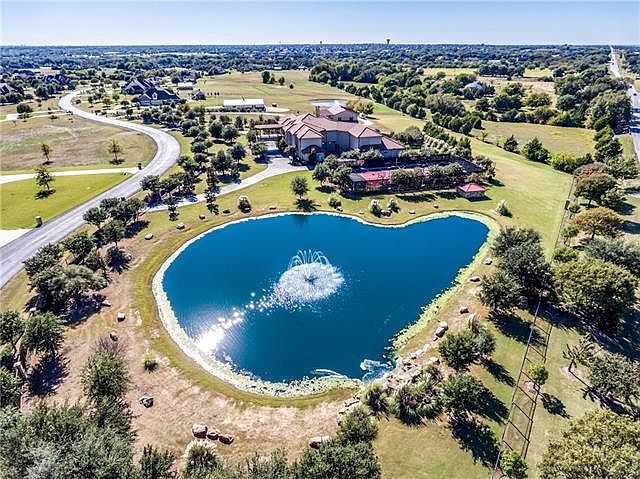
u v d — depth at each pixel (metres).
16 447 22.52
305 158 99.12
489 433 31.52
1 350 39.03
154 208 72.12
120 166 96.00
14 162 99.69
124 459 23.05
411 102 163.50
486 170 88.12
